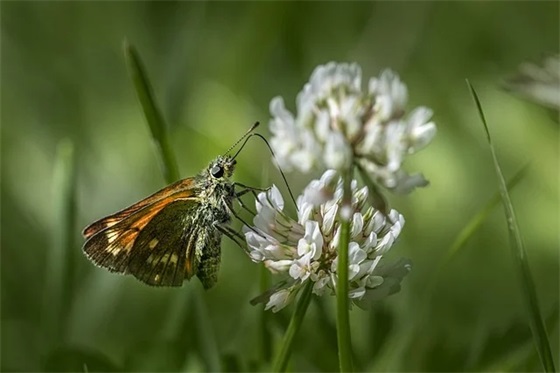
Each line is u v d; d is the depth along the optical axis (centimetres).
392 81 32
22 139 42
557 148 40
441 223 40
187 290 35
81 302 38
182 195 33
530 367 34
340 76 32
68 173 36
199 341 35
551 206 40
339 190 31
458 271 39
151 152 41
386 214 31
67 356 35
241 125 42
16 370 38
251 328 36
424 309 35
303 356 35
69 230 36
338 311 31
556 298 39
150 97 35
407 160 40
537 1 44
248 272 38
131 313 38
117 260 33
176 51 42
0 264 40
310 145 31
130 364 35
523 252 32
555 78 35
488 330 35
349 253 31
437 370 35
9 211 40
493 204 34
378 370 35
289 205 36
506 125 41
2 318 39
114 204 41
